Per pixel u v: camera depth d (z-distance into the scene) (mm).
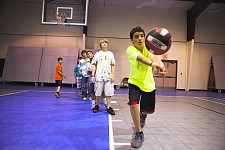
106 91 4152
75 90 9641
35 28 13305
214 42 13844
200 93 11273
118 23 13617
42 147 2154
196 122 3646
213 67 13109
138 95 2422
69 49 12656
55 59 12352
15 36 13234
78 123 3262
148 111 2578
